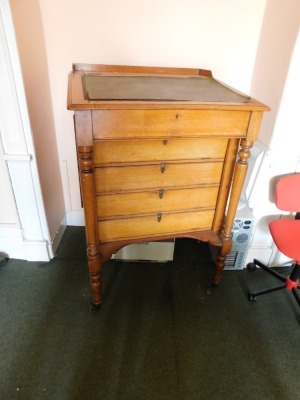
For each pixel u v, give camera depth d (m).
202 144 1.20
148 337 1.39
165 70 1.65
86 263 1.84
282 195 1.46
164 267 1.85
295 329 1.47
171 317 1.50
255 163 1.59
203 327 1.46
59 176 1.99
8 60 1.26
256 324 1.49
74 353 1.30
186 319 1.49
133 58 1.68
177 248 2.03
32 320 1.45
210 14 1.58
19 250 1.81
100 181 1.17
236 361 1.30
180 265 1.87
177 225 1.40
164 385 1.19
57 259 1.86
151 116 1.02
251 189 1.64
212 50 1.68
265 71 1.57
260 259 1.86
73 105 0.92
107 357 1.29
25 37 1.34
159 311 1.53
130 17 1.56
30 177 1.56
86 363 1.26
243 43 1.66
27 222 1.71
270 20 1.52
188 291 1.67
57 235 1.97
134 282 1.72
